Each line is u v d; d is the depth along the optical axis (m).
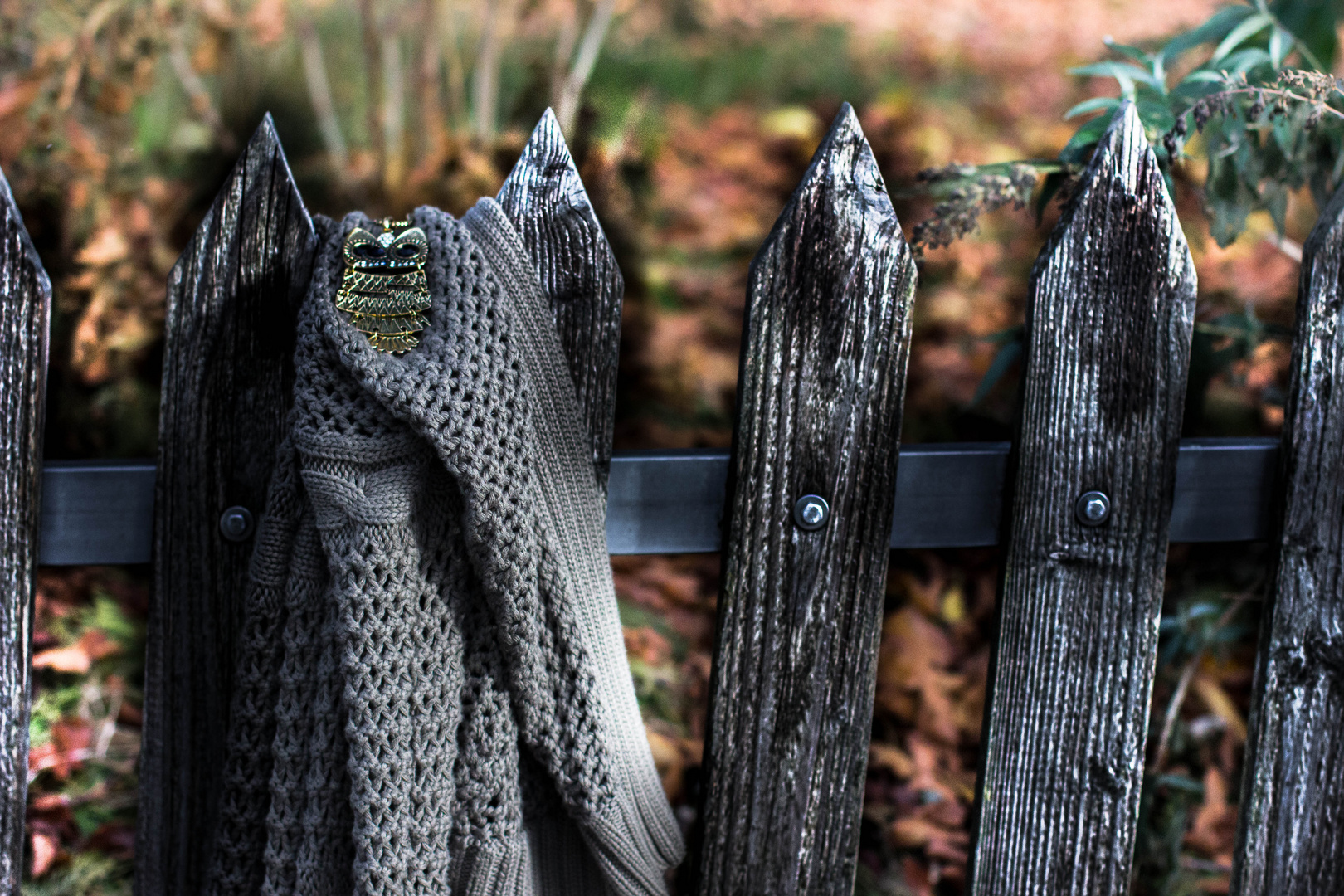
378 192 2.36
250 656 1.09
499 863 1.10
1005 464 1.17
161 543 1.13
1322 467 1.19
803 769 1.18
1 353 1.09
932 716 1.65
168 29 1.95
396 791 1.07
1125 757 1.20
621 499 1.15
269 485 1.10
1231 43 1.35
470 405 1.06
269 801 1.10
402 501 1.06
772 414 1.14
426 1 2.43
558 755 1.11
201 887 1.16
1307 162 1.33
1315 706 1.21
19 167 1.72
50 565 1.13
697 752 1.60
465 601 1.09
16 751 1.12
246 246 1.11
